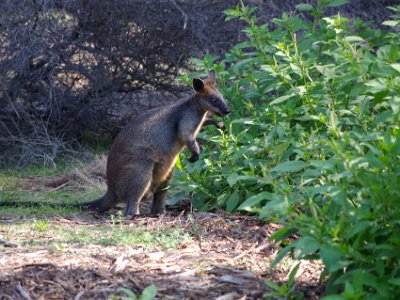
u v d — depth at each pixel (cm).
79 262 870
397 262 673
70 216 1248
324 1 1299
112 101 1959
